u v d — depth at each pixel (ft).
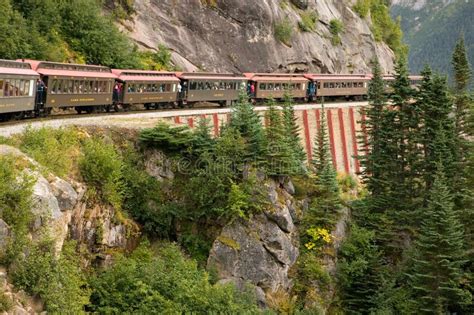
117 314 82.84
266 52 259.60
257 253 106.73
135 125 119.75
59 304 68.95
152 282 88.84
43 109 123.13
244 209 108.68
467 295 111.55
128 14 219.61
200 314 88.53
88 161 96.48
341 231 122.52
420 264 114.11
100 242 94.22
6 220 70.18
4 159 77.00
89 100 135.64
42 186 78.18
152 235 109.19
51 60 169.37
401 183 139.95
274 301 106.73
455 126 149.59
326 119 206.59
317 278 113.50
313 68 289.74
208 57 237.25
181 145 115.55
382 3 425.28
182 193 113.19
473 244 124.36
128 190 107.45
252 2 253.03
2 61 110.83
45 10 184.75
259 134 115.85
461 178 134.72
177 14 234.99
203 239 110.22
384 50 381.60
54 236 76.33
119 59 192.54
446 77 142.10
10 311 63.05
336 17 332.19
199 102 186.39
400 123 144.15
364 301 116.78
